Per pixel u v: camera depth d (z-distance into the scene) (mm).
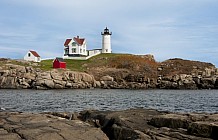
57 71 87812
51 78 83812
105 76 95875
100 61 113812
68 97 54062
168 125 14625
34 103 41625
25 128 13492
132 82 95375
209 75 98312
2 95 56906
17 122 15047
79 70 99125
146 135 12922
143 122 15914
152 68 106312
